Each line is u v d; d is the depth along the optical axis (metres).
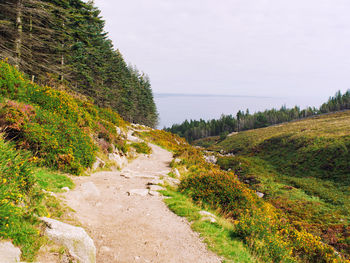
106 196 8.16
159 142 36.00
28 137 8.56
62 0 21.83
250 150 57.97
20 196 4.07
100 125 17.20
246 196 9.36
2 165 4.33
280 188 23.19
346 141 36.03
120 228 5.75
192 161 20.28
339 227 13.70
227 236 6.05
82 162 11.02
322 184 25.06
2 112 8.51
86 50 32.44
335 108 128.62
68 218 5.24
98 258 4.23
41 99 12.39
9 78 10.95
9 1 17.53
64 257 3.54
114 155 15.70
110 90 46.38
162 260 4.53
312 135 46.44
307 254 7.70
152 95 94.00
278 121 146.12
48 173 8.20
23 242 3.33
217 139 126.06
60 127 10.82
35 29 21.25
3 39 18.02
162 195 8.95
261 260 5.26
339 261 7.56
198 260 4.68
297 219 15.40
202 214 7.20
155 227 6.08
